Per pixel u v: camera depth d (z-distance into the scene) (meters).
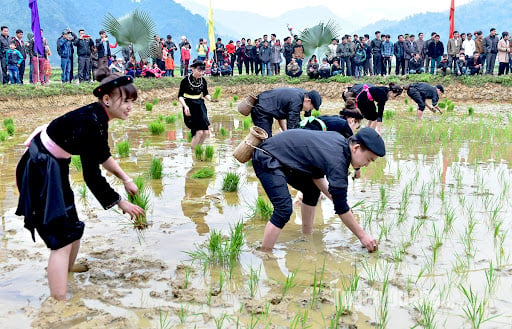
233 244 4.28
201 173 7.32
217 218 5.50
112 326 3.17
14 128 11.98
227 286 3.80
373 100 9.50
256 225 5.29
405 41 22.41
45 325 3.17
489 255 4.41
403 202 6.07
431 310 3.40
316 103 6.96
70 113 3.55
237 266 4.21
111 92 3.58
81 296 3.60
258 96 7.27
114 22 16.19
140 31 16.30
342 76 23.09
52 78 34.03
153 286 3.79
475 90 20.77
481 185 6.84
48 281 3.57
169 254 4.45
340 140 4.30
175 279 3.91
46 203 3.41
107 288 3.75
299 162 4.37
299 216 5.70
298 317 3.31
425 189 6.65
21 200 3.54
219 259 4.31
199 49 25.00
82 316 3.30
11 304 3.47
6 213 5.55
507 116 15.21
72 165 7.83
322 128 5.12
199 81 9.18
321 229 5.21
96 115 3.58
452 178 7.28
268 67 25.72
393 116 15.13
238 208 5.88
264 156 4.47
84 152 3.56
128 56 22.08
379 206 5.92
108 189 3.74
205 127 9.41
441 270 4.11
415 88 13.91
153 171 7.20
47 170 3.43
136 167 7.93
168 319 3.29
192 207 5.89
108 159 3.77
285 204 4.41
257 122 7.21
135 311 3.40
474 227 5.15
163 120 14.34
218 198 6.27
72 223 3.56
